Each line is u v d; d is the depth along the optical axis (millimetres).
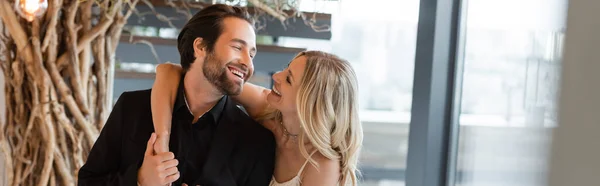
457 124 2660
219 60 1744
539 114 2154
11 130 2461
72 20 2416
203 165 1827
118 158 1878
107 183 1834
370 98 3691
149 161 1728
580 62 1830
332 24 3355
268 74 3508
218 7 1795
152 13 3041
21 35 2354
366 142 3727
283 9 2924
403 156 3602
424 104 2672
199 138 1844
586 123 1798
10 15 2334
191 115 1839
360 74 3617
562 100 1924
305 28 3146
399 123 3607
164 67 1907
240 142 1877
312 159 1846
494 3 2510
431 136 2660
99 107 2545
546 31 2129
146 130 1849
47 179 2453
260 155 1888
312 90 1788
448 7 2621
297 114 1832
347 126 1852
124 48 3100
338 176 1887
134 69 3244
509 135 2367
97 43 2512
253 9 2934
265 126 1976
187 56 1797
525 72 2277
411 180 2762
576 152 1848
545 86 2119
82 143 2492
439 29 2623
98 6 2559
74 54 2426
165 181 1721
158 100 1823
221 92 1786
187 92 1845
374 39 3578
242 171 1877
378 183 3672
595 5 1759
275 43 3357
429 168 2674
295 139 1892
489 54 2523
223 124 1869
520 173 2277
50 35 2377
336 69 1823
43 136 2430
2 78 2857
